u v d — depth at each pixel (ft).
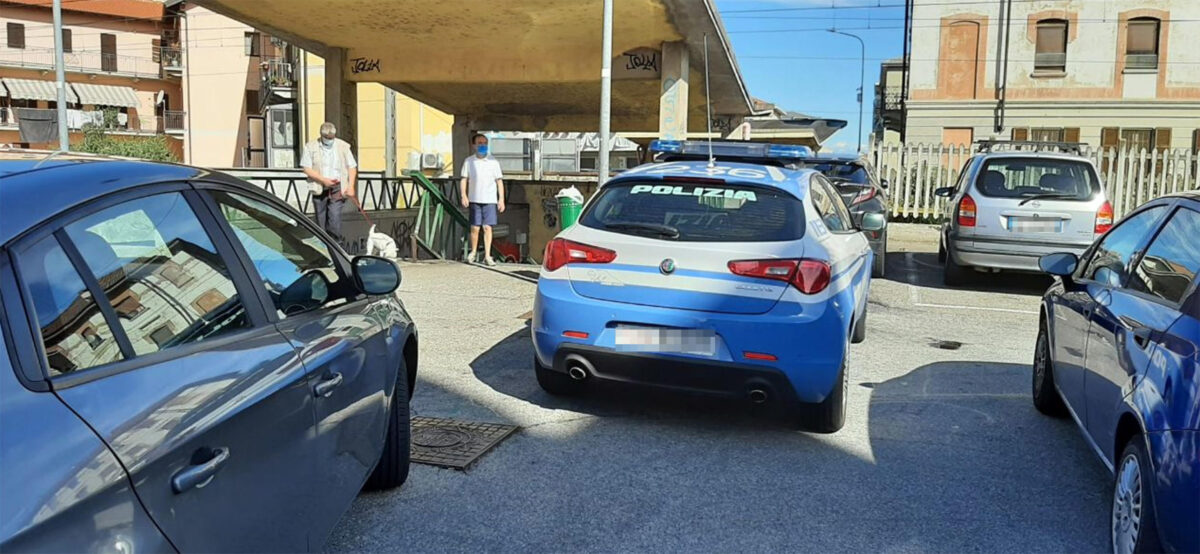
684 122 43.75
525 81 46.24
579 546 12.15
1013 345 25.68
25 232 6.62
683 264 16.11
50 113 99.04
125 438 6.41
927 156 68.80
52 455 5.80
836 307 15.93
